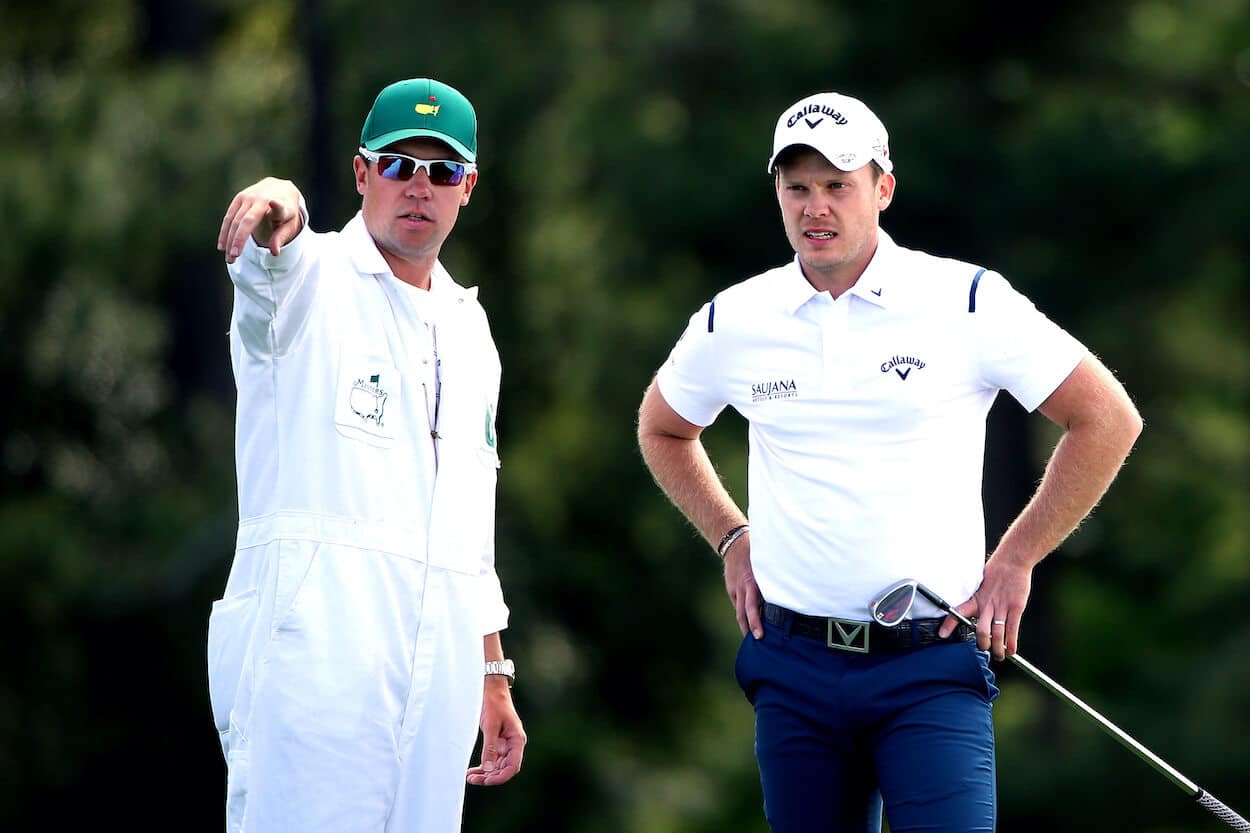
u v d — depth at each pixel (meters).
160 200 55.66
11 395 59.78
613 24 58.31
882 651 15.64
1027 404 15.72
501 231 63.22
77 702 56.47
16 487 61.41
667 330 57.72
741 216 55.16
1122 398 15.71
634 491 61.41
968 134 53.72
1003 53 56.81
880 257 15.74
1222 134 55.38
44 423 60.91
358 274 15.23
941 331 15.58
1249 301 61.00
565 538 61.84
